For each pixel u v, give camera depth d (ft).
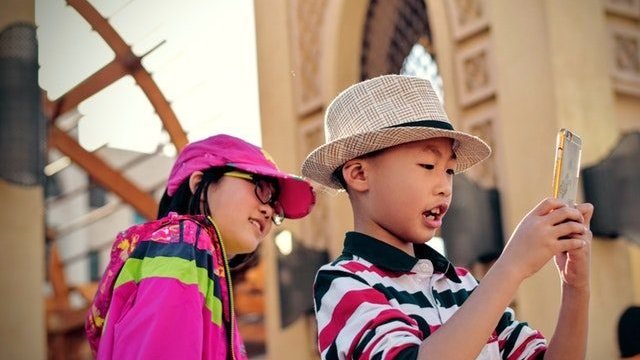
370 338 6.09
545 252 5.98
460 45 20.62
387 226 6.93
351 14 24.08
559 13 18.62
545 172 18.39
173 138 26.81
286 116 25.04
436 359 5.64
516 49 19.20
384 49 24.30
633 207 17.87
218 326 6.78
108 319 6.65
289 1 25.31
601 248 17.92
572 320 6.81
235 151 7.56
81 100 25.85
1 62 19.08
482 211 19.33
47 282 38.04
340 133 7.22
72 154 29.78
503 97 19.43
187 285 6.54
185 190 7.58
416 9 23.29
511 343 7.29
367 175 7.00
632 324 17.75
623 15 19.35
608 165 18.01
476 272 19.43
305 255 23.89
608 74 18.88
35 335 19.60
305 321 23.71
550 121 18.37
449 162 6.97
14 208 19.47
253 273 33.81
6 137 19.20
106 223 61.16
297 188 7.70
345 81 24.12
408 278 6.89
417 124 6.86
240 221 7.39
